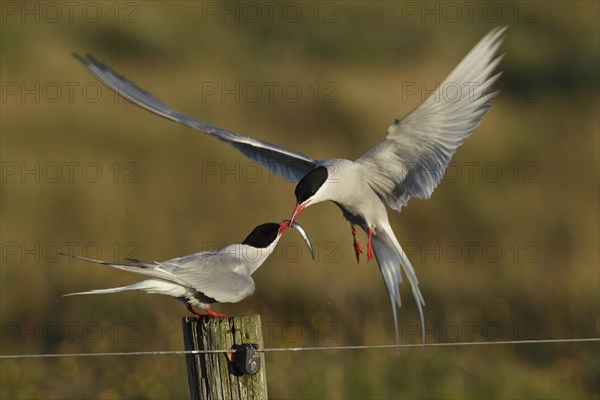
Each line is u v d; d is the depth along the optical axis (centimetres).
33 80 1875
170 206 1425
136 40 2295
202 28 2503
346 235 1361
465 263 1420
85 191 1436
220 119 1900
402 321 1218
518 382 1020
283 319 1212
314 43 2617
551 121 2217
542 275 1359
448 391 975
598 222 1580
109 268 1259
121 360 1076
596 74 2689
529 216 1596
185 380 1014
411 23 2867
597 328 1188
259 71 2277
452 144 731
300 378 995
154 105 820
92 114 1709
